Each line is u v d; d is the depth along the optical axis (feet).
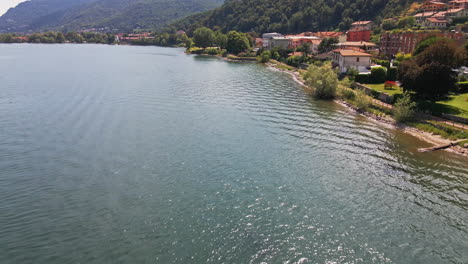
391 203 116.98
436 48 229.66
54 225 102.99
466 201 118.62
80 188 124.06
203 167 141.38
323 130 191.01
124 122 200.13
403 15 629.51
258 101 260.62
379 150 162.61
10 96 262.47
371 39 557.74
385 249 95.14
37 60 546.67
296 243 96.78
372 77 303.48
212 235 99.09
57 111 221.46
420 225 105.40
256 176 134.10
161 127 192.03
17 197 117.70
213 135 179.83
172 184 127.24
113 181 129.18
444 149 165.48
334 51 408.26
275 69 484.74
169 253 91.81
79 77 362.33
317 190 124.47
